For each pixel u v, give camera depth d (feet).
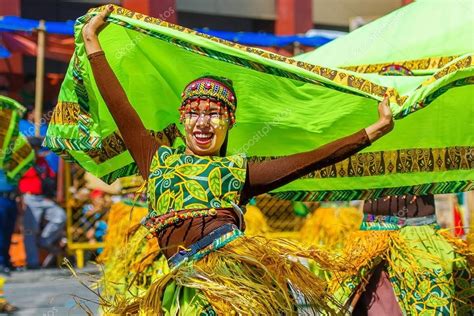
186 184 14.46
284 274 14.82
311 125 18.33
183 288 14.30
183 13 71.31
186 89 15.01
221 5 71.92
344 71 15.06
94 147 16.74
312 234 32.91
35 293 34.78
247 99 17.98
